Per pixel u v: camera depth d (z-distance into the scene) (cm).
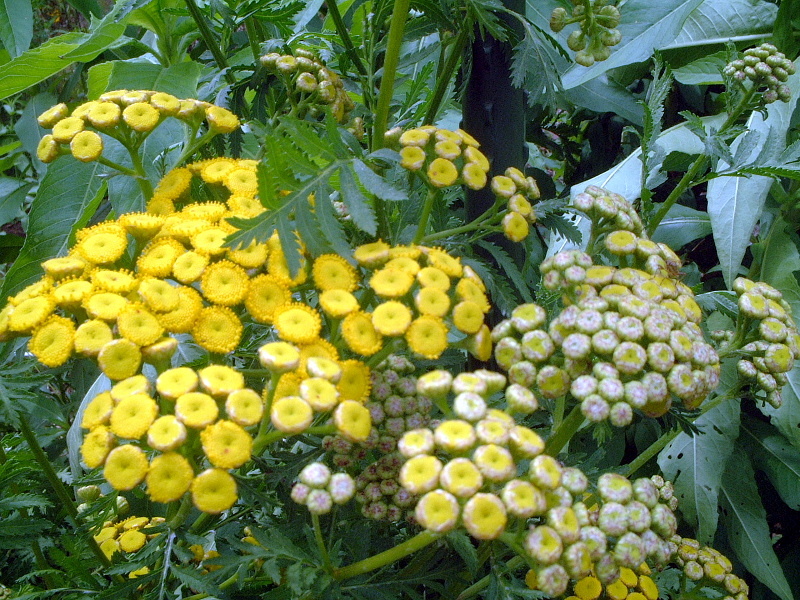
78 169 31
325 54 29
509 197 23
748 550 36
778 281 36
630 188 37
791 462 38
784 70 29
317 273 20
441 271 21
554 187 45
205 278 20
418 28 27
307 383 18
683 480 35
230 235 19
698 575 24
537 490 18
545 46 24
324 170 20
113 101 23
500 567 20
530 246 25
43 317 19
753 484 37
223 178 23
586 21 25
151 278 20
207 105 24
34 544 24
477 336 20
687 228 40
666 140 38
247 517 24
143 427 18
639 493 19
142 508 26
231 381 19
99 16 47
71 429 30
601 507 19
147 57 42
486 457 17
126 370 19
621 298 21
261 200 20
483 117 25
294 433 18
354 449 21
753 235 42
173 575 20
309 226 20
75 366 34
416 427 21
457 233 23
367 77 26
